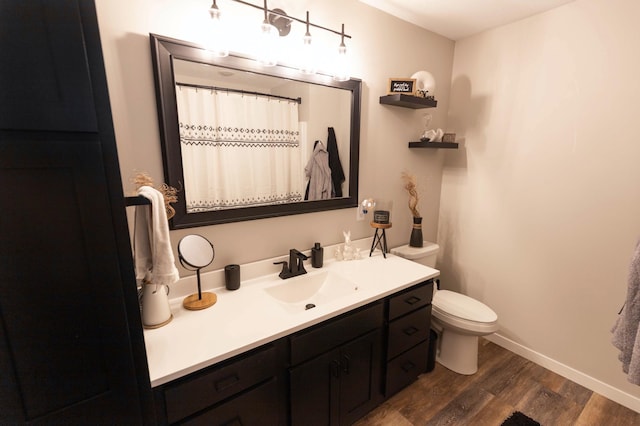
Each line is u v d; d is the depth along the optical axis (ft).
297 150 5.31
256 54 4.54
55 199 2.20
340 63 5.24
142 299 3.61
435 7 5.84
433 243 8.14
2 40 1.92
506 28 6.51
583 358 6.08
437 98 7.43
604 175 5.45
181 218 4.27
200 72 4.15
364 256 6.52
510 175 6.77
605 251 5.59
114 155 2.39
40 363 2.30
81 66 2.18
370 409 5.20
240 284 4.90
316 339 4.05
